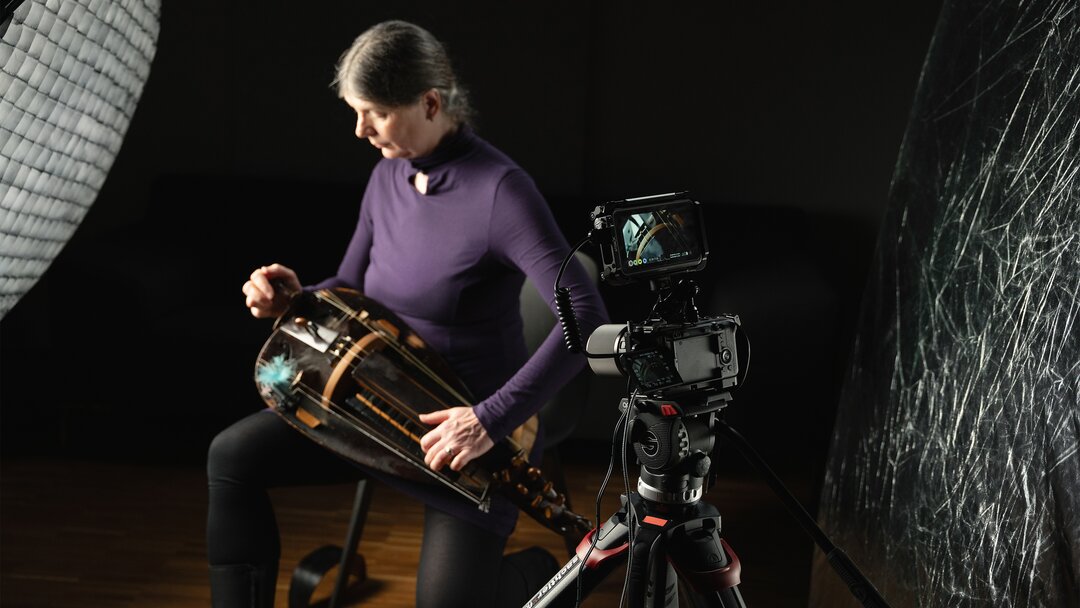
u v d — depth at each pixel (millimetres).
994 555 1342
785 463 3381
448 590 1655
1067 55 1348
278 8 3869
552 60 3855
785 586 2549
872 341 1962
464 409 1657
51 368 3783
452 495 1729
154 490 3047
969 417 1482
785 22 3814
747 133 3914
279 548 1833
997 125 1541
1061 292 1271
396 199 1867
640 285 3547
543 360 1676
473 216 1735
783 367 3109
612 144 3973
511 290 1832
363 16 3861
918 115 1904
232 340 3195
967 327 1541
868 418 1904
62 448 3332
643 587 1175
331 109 3932
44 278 3830
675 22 3848
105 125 866
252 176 4000
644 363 1176
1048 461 1241
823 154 3900
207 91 3947
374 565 2586
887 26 3777
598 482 3176
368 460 1726
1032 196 1384
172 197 3754
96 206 4051
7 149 759
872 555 1753
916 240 1807
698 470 1193
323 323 1788
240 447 1817
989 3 1665
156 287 3260
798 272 3338
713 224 3689
